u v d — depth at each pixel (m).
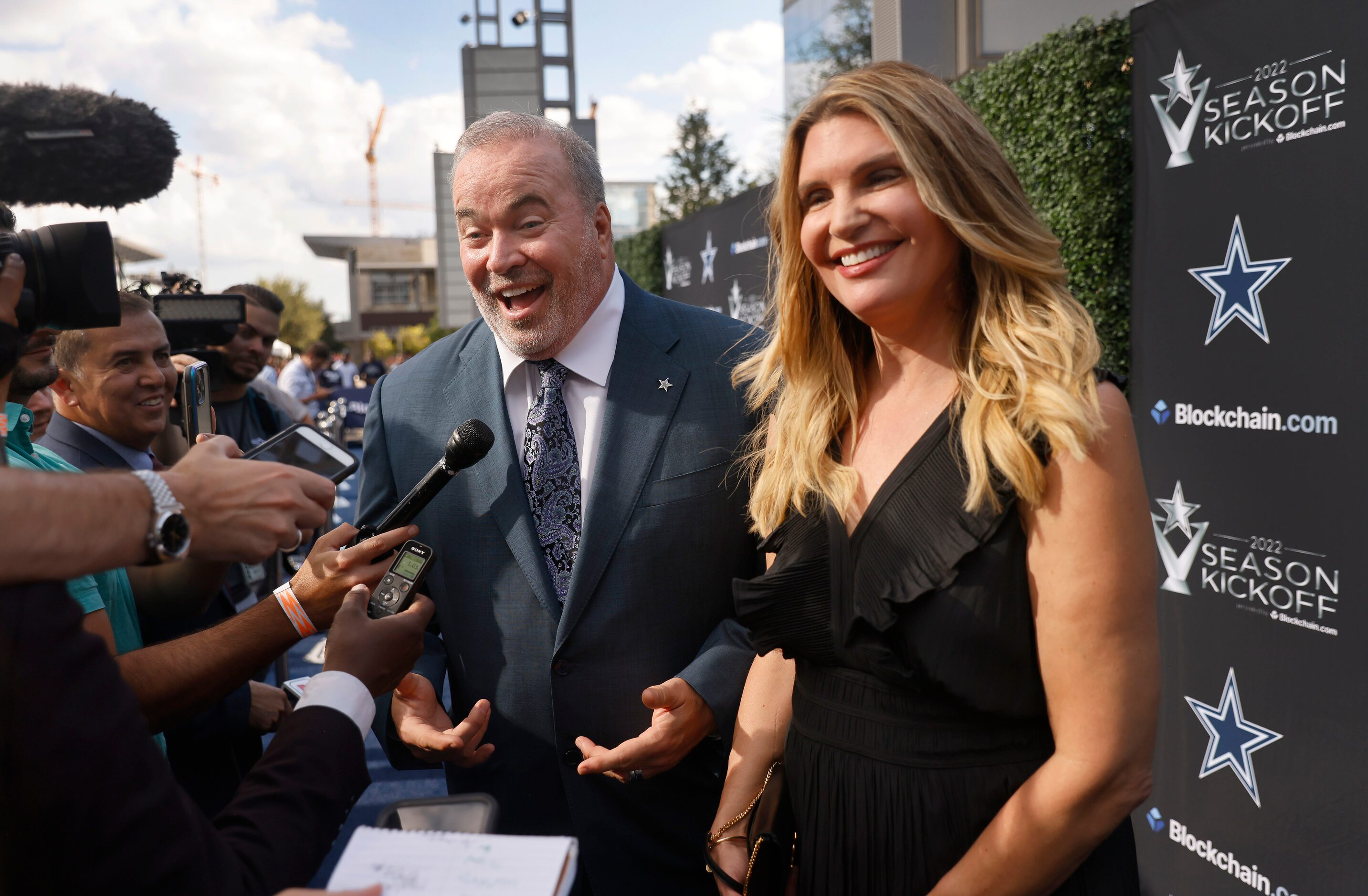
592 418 1.66
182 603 1.70
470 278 1.60
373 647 1.03
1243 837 2.06
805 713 1.21
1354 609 1.78
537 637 1.59
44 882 0.63
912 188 1.09
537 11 13.30
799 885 1.21
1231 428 2.05
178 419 2.42
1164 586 2.28
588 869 1.56
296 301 49.72
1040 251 1.08
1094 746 0.97
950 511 1.06
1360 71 1.72
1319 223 1.82
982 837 1.04
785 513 1.29
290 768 0.86
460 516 1.65
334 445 1.40
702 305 7.31
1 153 1.61
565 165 1.60
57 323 0.95
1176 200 2.18
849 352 1.27
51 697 0.62
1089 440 0.97
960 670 1.04
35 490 0.65
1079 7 4.90
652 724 1.45
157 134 1.73
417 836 0.80
